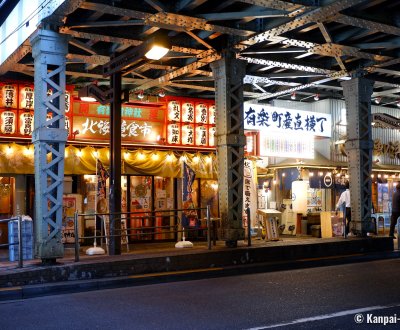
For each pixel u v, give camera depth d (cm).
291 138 2109
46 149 1138
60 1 1062
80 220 1677
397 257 1606
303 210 2061
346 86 1703
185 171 1487
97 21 1246
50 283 1062
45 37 1142
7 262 1192
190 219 1473
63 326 755
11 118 1609
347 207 1861
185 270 1245
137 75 1744
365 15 1216
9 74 1670
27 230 1257
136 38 1359
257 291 1006
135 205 1855
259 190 2091
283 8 1117
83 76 1694
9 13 1452
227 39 1409
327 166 2134
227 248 1364
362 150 1670
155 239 1875
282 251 1416
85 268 1120
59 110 1154
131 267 1179
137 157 1802
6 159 1595
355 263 1452
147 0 1105
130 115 1805
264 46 1520
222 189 1416
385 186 2375
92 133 1736
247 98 2080
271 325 732
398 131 2461
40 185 1127
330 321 750
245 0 1080
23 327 754
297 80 1852
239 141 1412
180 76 1739
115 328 738
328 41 1380
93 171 1708
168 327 737
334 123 2228
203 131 1942
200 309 850
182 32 1400
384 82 1758
